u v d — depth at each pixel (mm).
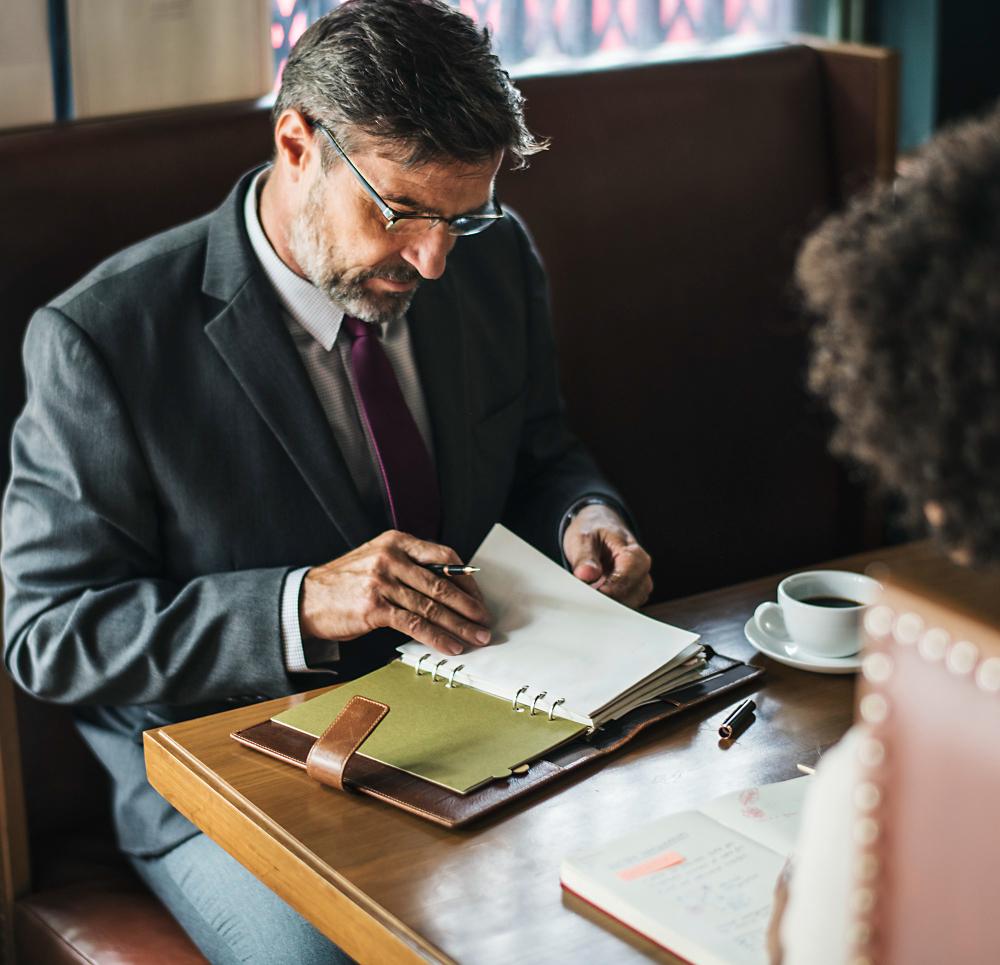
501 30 2428
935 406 663
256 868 1162
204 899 1565
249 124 1950
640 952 952
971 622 628
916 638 647
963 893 645
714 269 2348
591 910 1005
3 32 1941
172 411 1603
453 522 1765
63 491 1588
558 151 2170
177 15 2064
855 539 2621
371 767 1207
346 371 1717
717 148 2322
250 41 2137
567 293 2203
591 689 1285
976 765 631
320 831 1131
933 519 693
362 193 1507
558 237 2182
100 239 1829
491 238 1883
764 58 2385
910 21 3016
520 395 1897
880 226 703
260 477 1630
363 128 1464
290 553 1645
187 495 1613
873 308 676
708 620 1506
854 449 719
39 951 1735
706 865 1010
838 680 1371
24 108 1989
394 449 1708
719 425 2402
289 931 1485
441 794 1159
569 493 1845
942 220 666
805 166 2428
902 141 3105
